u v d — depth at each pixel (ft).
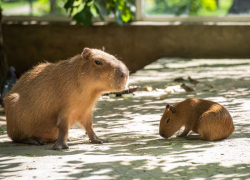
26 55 66.85
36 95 22.15
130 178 14.94
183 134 22.93
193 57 63.26
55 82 21.85
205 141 21.18
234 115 26.58
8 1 67.62
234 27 62.85
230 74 45.06
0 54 43.57
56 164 17.04
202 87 38.32
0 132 26.37
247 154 17.88
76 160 17.70
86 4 44.78
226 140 20.95
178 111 22.45
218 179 14.69
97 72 20.93
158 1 66.69
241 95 33.55
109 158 17.95
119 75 20.85
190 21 66.03
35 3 67.67
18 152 20.02
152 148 19.92
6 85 33.24
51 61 66.69
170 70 50.29
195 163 16.74
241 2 64.80
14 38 66.49
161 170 15.88
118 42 65.46
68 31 65.92
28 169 16.40
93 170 15.98
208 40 63.82
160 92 37.11
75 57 22.25
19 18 67.82
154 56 65.16
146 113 29.25
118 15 50.47
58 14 67.46
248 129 22.97
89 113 22.36
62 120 21.40
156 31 64.69
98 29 65.46
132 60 65.67
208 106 21.94
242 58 60.49
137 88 36.58
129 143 21.42
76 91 21.40
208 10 66.49
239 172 15.39
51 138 23.38
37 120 22.31
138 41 65.16
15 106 22.54
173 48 64.75
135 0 66.08
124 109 30.91
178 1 66.85
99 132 24.59
